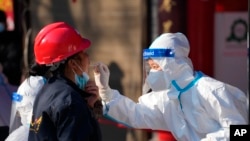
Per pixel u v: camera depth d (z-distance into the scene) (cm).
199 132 851
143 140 1484
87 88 802
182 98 860
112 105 915
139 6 1488
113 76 1543
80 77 791
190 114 854
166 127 902
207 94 832
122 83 1528
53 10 1636
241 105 845
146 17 1483
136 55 1500
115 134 1527
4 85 1173
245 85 1486
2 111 1141
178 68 866
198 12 1452
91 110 779
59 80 773
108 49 1546
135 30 1499
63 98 745
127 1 1508
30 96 918
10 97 1159
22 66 1627
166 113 877
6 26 1638
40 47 788
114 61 1538
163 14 1454
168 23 1451
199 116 844
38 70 802
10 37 1628
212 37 1479
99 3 1553
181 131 862
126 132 1512
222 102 822
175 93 861
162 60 867
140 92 1497
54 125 745
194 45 1463
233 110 821
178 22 1448
